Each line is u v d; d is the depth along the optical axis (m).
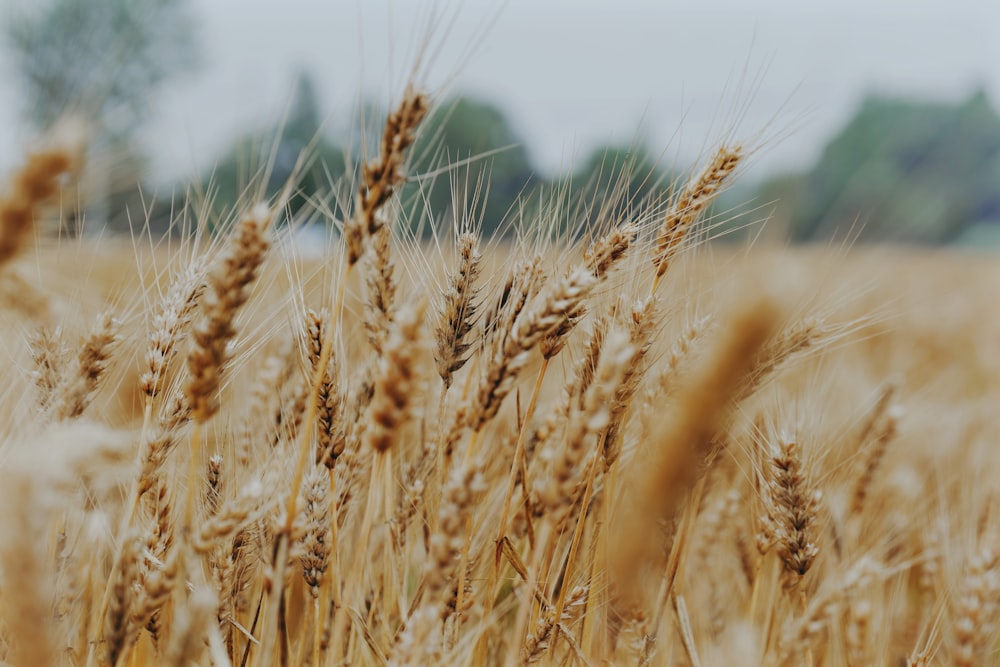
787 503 1.09
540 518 1.11
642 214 1.10
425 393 1.16
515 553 1.06
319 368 1.00
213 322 0.97
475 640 1.06
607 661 1.11
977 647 1.07
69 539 1.05
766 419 1.13
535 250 1.12
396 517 1.12
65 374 1.04
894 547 1.29
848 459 1.23
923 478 1.39
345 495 1.09
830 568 1.21
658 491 0.93
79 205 0.96
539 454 1.13
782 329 1.07
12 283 0.94
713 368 0.92
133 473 1.02
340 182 1.09
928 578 1.25
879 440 1.24
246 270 0.97
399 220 1.13
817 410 1.18
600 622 1.14
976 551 1.14
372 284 1.07
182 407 1.03
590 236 1.11
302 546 1.05
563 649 1.11
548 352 1.05
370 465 1.13
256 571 1.12
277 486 1.08
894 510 1.34
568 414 1.09
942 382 2.16
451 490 0.98
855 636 1.14
